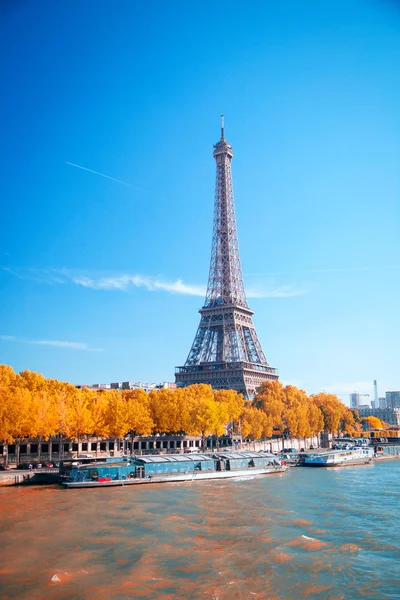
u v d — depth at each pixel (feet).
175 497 379.76
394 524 296.92
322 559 233.14
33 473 444.14
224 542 257.75
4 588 199.93
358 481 482.28
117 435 575.79
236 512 325.42
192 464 496.23
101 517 307.58
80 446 612.29
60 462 465.06
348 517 314.55
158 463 474.49
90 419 553.23
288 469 596.29
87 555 236.43
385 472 569.23
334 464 642.63
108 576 211.82
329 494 398.83
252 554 239.09
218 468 515.50
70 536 265.75
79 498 371.97
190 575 213.66
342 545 254.06
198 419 636.48
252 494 396.98
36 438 577.02
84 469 437.17
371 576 214.48
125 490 414.21
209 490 417.49
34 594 194.90
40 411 507.30
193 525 290.35
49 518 303.68
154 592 197.16
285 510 332.60
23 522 293.43
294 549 247.29
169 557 234.58
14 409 480.64
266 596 195.21
